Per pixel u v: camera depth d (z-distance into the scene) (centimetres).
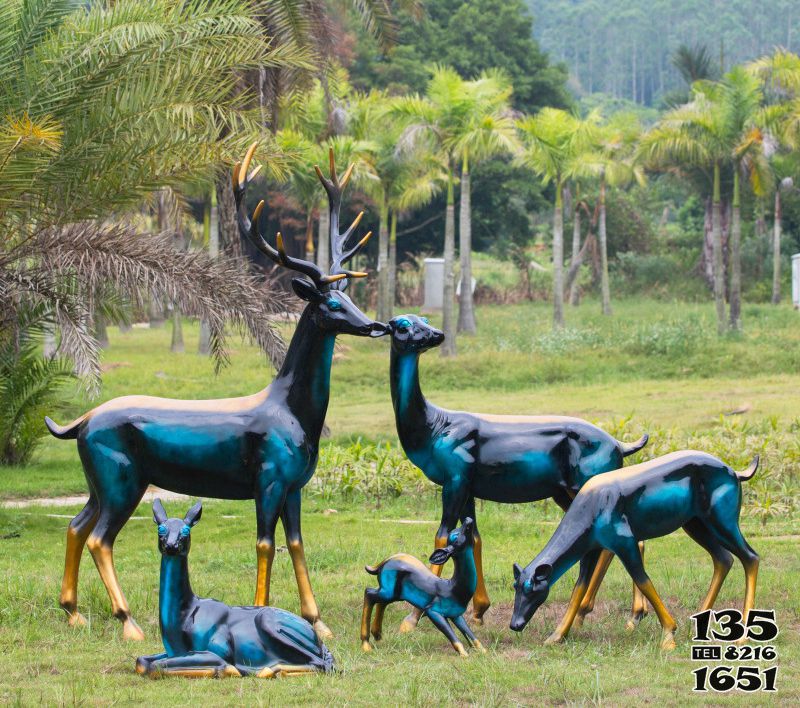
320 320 884
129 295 1516
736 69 3512
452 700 691
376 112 3656
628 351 3322
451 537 804
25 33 1396
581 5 16438
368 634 838
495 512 1515
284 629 749
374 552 1227
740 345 3356
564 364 3197
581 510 829
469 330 4150
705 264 5584
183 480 884
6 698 686
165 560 743
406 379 907
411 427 912
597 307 5141
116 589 876
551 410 2536
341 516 1496
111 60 1372
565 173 3944
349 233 979
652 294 5641
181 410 885
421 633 886
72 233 1384
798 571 1082
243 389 3020
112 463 877
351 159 3431
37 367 2039
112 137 1391
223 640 744
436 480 924
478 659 791
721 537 867
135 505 891
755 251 5688
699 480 861
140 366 3381
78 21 1436
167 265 1397
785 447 1738
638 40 15225
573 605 862
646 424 1862
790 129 3512
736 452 1656
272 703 671
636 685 730
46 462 2081
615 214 6038
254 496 884
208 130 1452
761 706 688
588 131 3800
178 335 3803
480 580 908
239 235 2216
